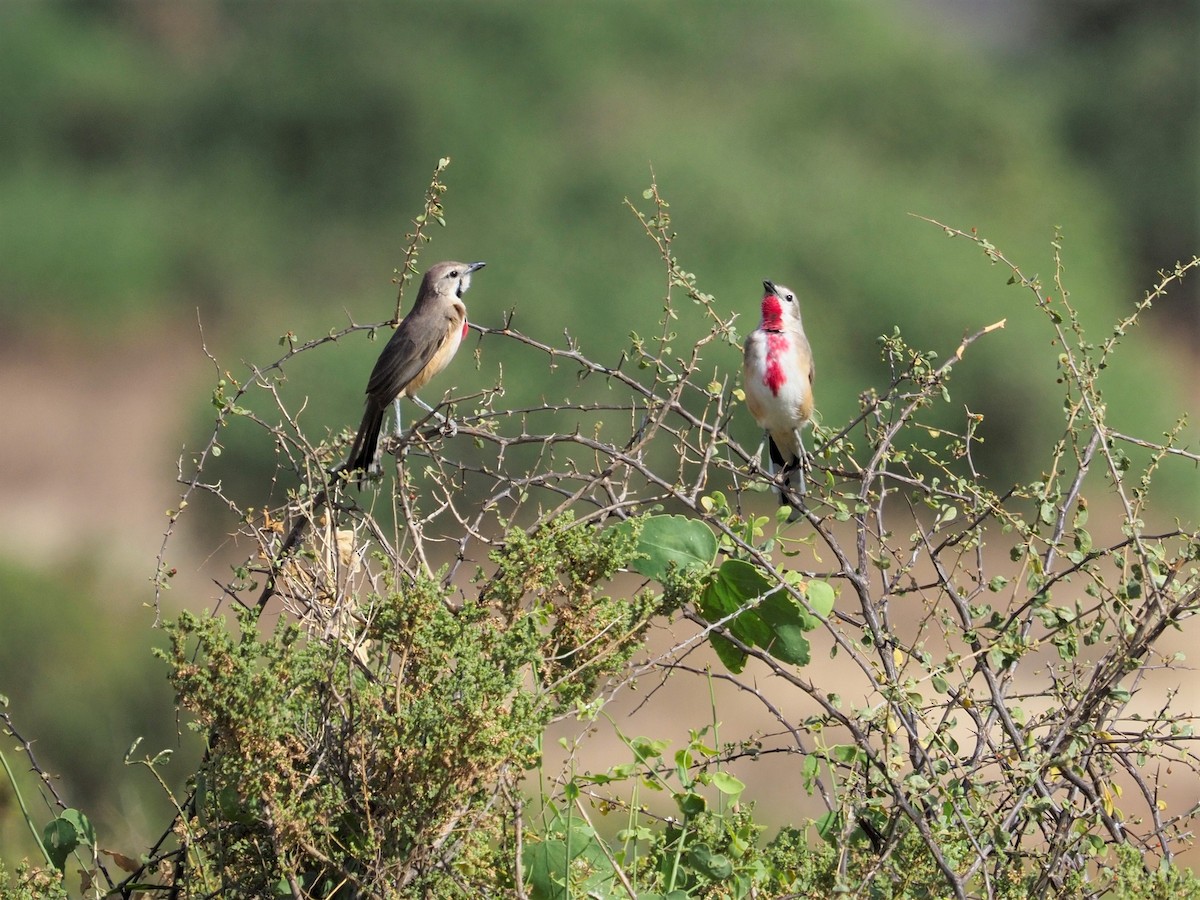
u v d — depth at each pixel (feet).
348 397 94.73
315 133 143.54
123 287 148.56
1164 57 159.53
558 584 18.83
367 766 17.19
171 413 126.82
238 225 145.28
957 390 107.55
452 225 125.18
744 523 20.88
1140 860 17.56
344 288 140.87
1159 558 18.53
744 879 18.86
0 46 159.22
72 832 19.95
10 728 20.34
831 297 114.11
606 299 107.04
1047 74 167.43
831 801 21.01
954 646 28.19
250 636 16.78
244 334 126.93
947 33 166.71
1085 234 135.95
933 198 127.65
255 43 154.40
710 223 116.37
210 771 17.10
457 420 22.07
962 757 19.21
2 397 140.56
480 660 17.04
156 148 159.22
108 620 49.16
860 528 20.84
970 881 18.25
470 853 17.12
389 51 139.85
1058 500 19.52
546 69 134.92
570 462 22.07
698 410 34.96
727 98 136.56
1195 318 146.30
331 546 18.74
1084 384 19.38
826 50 138.31
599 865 18.62
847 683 52.60
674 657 23.40
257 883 17.58
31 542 90.02
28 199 152.66
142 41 166.40
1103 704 18.99
